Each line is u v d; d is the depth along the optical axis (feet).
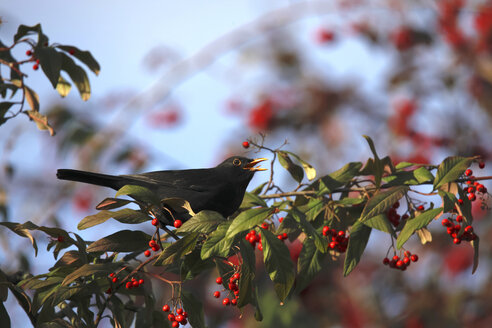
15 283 24.22
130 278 23.07
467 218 23.75
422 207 25.02
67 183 44.47
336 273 43.88
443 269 47.19
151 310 24.67
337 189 26.43
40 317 21.47
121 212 21.11
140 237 22.15
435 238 47.83
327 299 43.16
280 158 27.17
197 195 28.63
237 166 29.48
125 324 23.56
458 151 50.31
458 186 24.39
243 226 20.89
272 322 40.40
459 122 51.34
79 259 22.30
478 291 45.80
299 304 42.37
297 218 23.21
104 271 21.26
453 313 45.24
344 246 25.09
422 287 46.60
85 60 28.99
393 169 26.17
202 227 21.33
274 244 21.30
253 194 28.04
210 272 43.70
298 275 24.50
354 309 43.80
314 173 26.50
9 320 21.99
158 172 29.45
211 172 29.37
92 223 21.01
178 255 21.17
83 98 29.63
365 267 46.52
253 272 21.01
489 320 44.91
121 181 28.96
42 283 21.95
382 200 23.09
